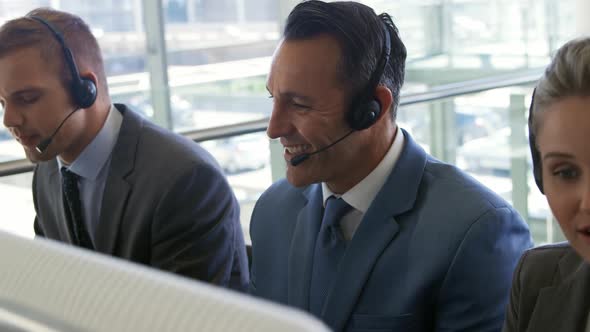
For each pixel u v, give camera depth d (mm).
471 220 1175
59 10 1567
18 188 2064
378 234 1222
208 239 1554
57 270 456
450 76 3783
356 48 1172
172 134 1656
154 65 3506
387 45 1212
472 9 3762
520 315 1058
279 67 1193
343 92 1179
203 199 1558
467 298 1172
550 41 3992
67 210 1647
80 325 420
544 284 1039
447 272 1167
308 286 1280
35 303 445
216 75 3541
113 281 429
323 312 1234
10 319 450
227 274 1580
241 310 382
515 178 3721
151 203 1533
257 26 3572
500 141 3676
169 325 389
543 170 863
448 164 1291
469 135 3596
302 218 1339
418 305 1183
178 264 1522
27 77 1465
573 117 804
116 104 1679
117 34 3408
